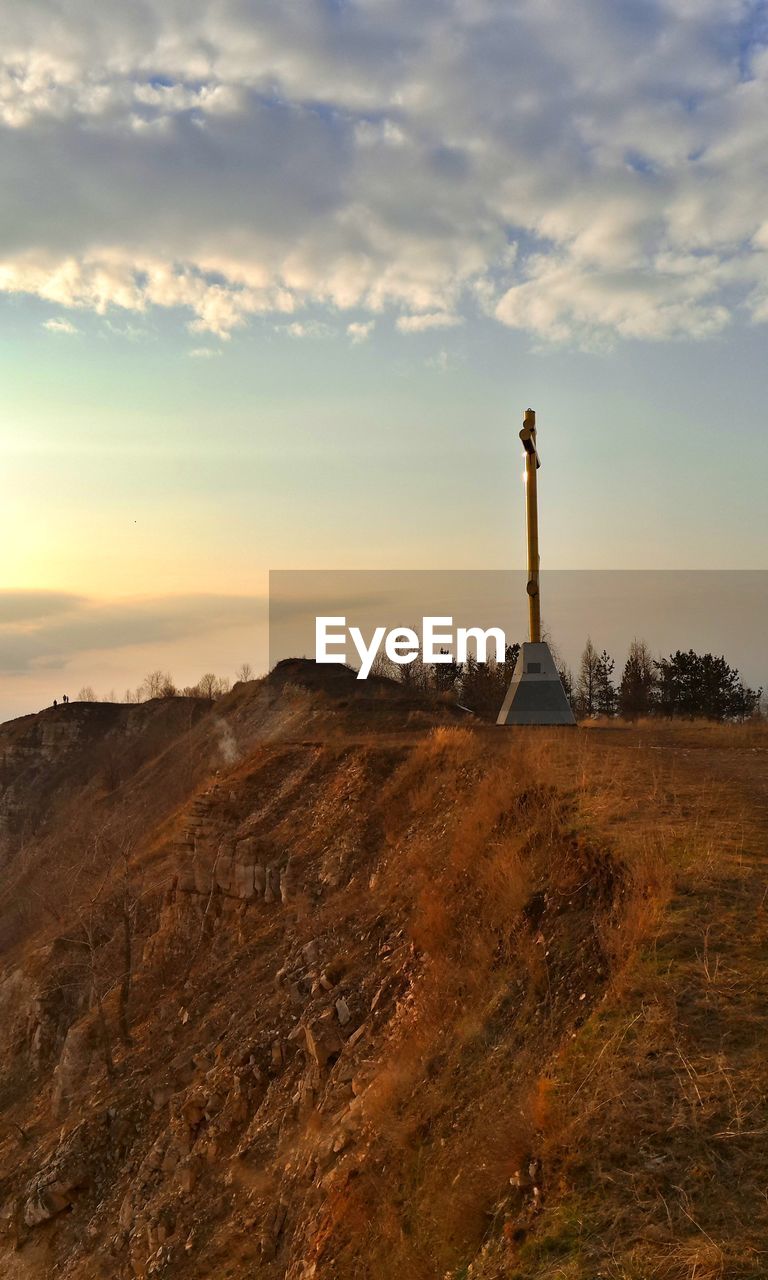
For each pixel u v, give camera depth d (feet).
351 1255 26.71
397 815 67.36
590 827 37.55
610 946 27.53
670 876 29.45
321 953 55.21
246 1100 47.29
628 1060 22.13
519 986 31.71
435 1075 31.40
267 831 81.10
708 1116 19.56
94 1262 46.98
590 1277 16.94
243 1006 59.52
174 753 216.95
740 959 24.48
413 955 44.01
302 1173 35.45
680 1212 17.56
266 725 169.37
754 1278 15.53
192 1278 36.14
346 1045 42.29
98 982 84.53
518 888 36.73
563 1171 20.11
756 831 34.50
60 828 225.35
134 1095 60.23
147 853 120.06
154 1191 48.08
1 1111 86.22
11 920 168.76
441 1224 22.82
